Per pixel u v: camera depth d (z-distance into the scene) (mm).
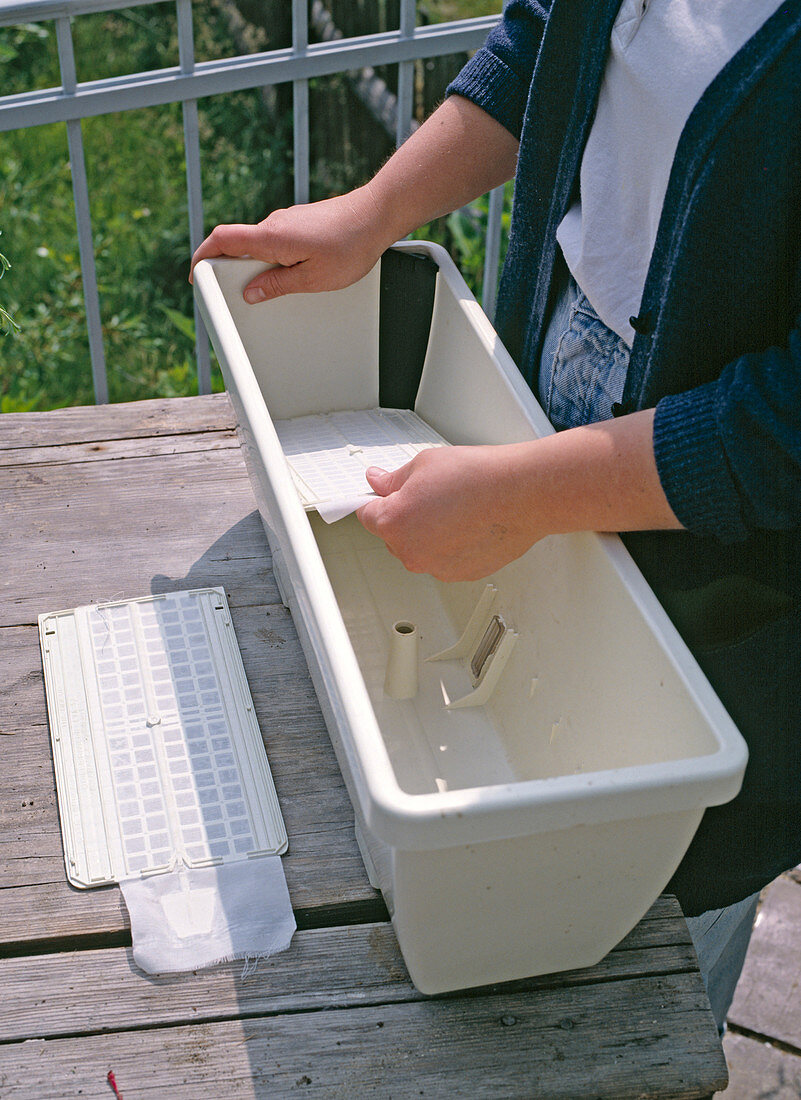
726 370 755
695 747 772
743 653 936
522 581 1085
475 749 1104
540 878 777
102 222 3641
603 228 905
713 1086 854
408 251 1261
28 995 877
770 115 721
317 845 994
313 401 1339
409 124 1764
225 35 3820
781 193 740
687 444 736
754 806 1008
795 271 776
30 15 1416
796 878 2055
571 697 978
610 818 710
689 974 918
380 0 3074
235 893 942
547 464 785
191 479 1415
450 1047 862
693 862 1065
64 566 1269
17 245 3531
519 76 1088
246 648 1180
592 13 866
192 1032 860
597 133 900
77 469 1416
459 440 1247
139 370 3279
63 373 3215
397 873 748
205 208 3566
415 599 1285
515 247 1055
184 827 989
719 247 775
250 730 1081
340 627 795
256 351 1271
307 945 920
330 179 3309
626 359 930
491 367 1131
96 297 1690
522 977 902
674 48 801
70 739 1060
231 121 3744
